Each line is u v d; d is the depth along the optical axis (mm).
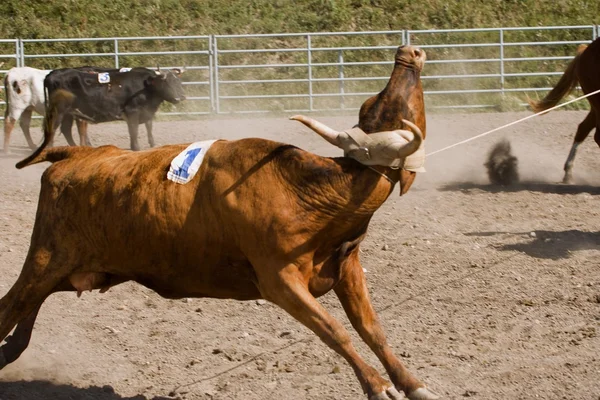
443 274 10258
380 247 11352
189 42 29625
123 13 30422
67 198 6648
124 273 6719
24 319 6875
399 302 9430
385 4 31312
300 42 30141
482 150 19734
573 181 16422
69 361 7895
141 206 6379
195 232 6305
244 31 30281
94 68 20688
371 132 6051
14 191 15539
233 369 7684
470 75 25781
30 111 21188
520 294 9562
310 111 25984
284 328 8727
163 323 8852
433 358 7828
